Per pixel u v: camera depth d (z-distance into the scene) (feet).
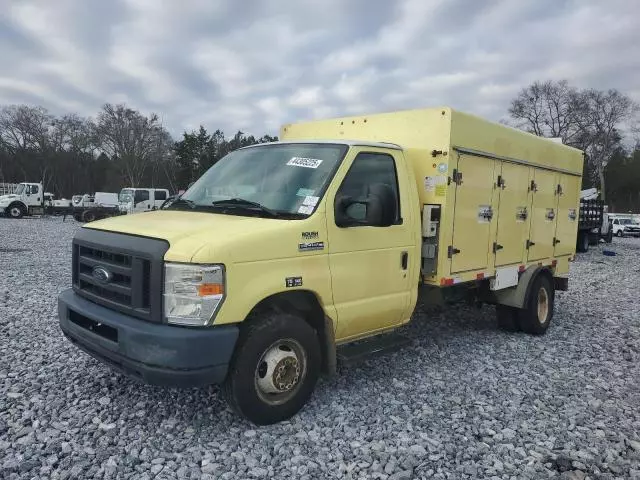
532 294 24.67
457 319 28.07
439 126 18.61
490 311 30.17
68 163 255.50
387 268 17.04
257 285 13.37
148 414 14.71
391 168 17.54
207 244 12.68
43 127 249.96
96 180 264.93
